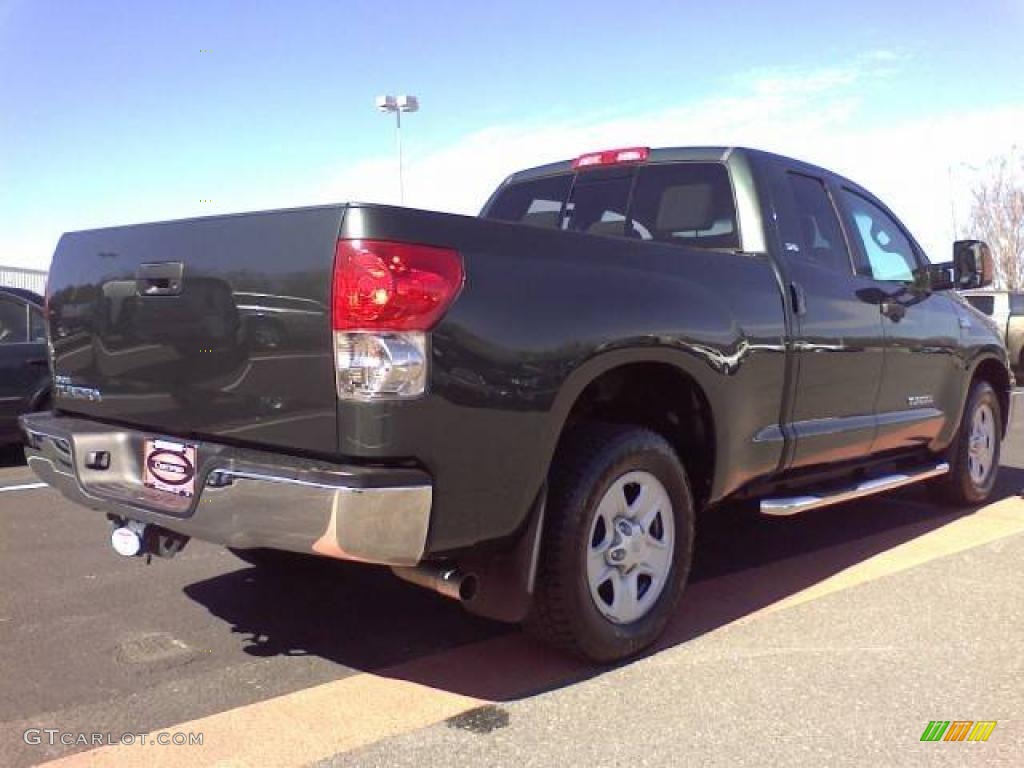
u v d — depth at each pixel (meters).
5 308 8.02
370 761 2.91
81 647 3.85
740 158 4.64
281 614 4.28
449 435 2.97
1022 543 5.50
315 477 2.85
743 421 4.11
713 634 4.02
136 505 3.43
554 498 3.42
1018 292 17.50
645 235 4.88
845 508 6.52
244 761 2.90
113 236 3.69
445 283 2.95
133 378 3.61
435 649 3.86
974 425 6.36
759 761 2.92
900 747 3.02
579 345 3.31
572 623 3.47
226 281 3.21
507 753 2.96
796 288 4.45
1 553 5.26
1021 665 3.68
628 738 3.07
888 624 4.14
